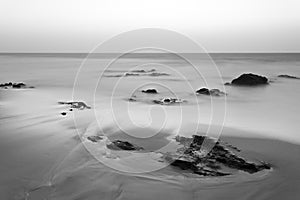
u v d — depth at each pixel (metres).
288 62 39.88
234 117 11.34
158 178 5.81
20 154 6.99
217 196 5.27
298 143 8.45
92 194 5.22
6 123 9.71
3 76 24.52
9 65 36.88
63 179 5.74
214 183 5.70
